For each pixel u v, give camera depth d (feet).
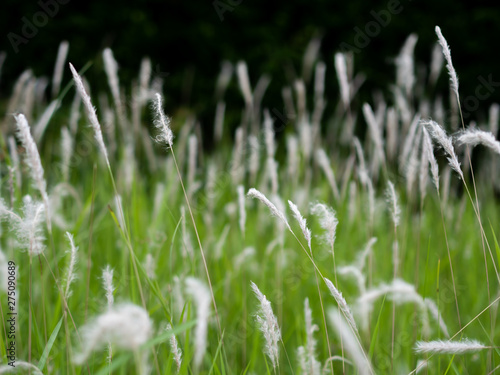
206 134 18.54
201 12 18.76
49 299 7.00
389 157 8.58
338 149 12.81
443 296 7.55
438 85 17.26
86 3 18.02
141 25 18.25
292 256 8.84
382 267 8.26
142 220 8.61
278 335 5.62
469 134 5.74
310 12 18.90
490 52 17.66
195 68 18.93
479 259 9.46
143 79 8.23
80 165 10.70
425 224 9.68
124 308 4.62
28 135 5.49
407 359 6.87
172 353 5.70
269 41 18.83
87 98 5.61
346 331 5.10
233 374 6.55
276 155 15.02
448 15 17.99
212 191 10.14
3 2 17.40
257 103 12.79
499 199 12.57
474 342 5.65
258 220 9.27
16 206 6.64
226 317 7.27
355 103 16.60
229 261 8.05
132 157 8.32
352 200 8.03
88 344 4.57
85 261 7.19
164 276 7.41
